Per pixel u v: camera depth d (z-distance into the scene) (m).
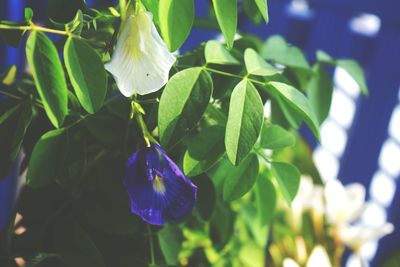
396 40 0.77
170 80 0.42
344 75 0.89
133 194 0.42
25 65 0.68
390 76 0.81
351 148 0.89
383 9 0.76
